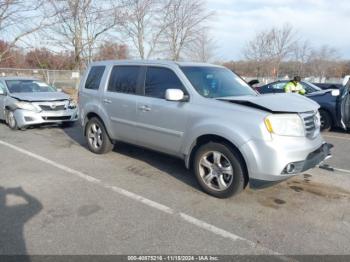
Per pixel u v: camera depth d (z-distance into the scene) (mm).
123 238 3188
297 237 3252
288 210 3850
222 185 4102
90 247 3027
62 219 3551
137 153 6309
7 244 3053
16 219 3535
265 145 3637
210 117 4082
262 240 3191
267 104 3852
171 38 28109
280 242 3160
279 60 35562
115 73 5711
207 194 4285
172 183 4699
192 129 4262
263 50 35844
